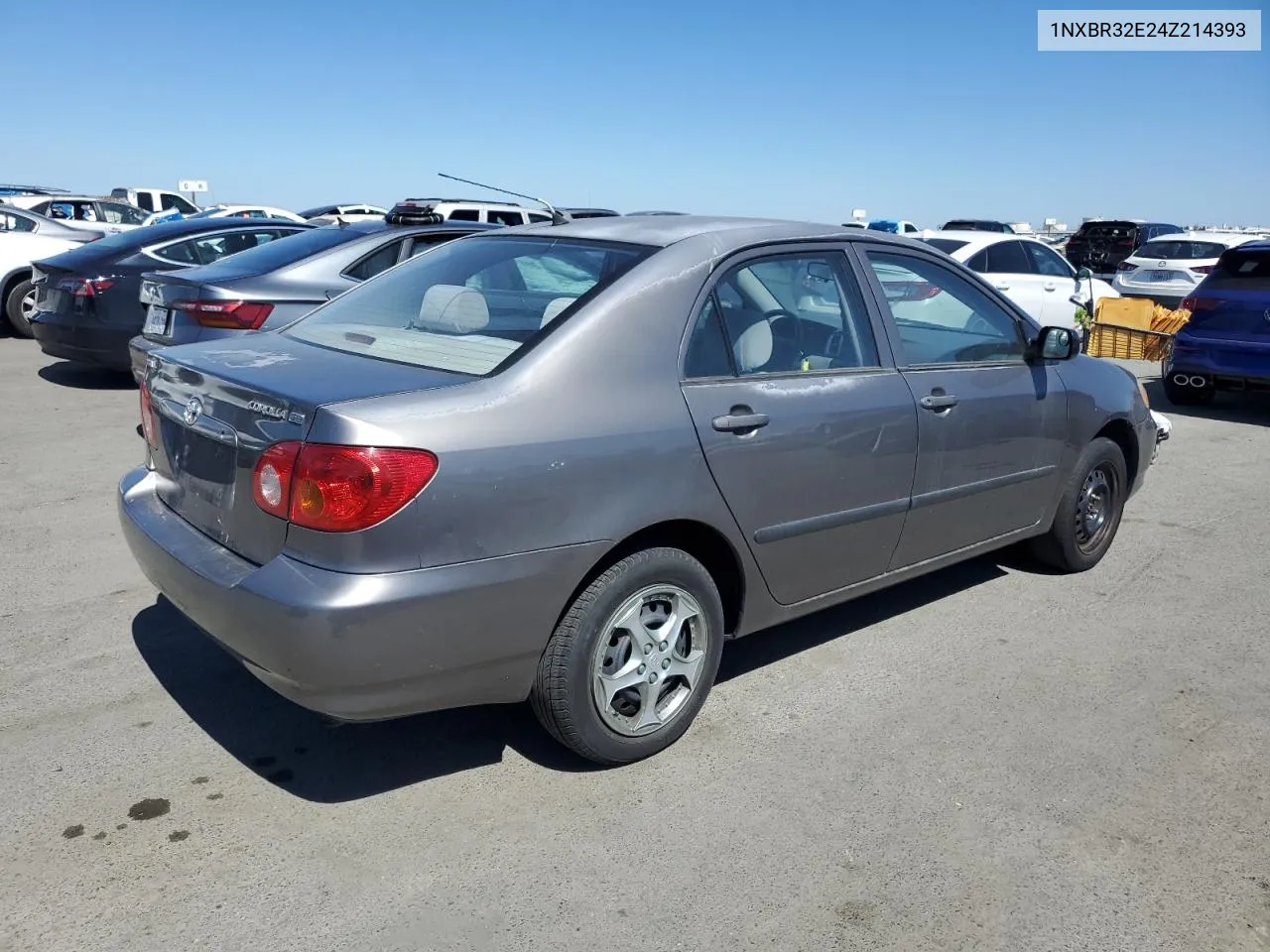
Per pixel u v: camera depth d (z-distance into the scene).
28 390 8.96
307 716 3.56
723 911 2.65
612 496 3.00
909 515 4.01
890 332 3.96
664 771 3.30
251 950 2.46
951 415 4.08
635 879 2.77
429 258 4.05
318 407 2.69
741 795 3.17
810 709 3.74
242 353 3.34
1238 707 3.84
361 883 2.72
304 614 2.60
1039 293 12.82
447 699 2.88
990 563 5.38
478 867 2.80
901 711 3.74
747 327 3.49
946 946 2.56
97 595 4.52
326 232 7.52
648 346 3.18
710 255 3.45
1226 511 6.45
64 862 2.75
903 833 3.00
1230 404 10.58
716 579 3.58
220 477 2.99
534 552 2.87
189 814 2.98
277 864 2.78
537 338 3.04
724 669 4.05
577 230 3.75
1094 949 2.56
